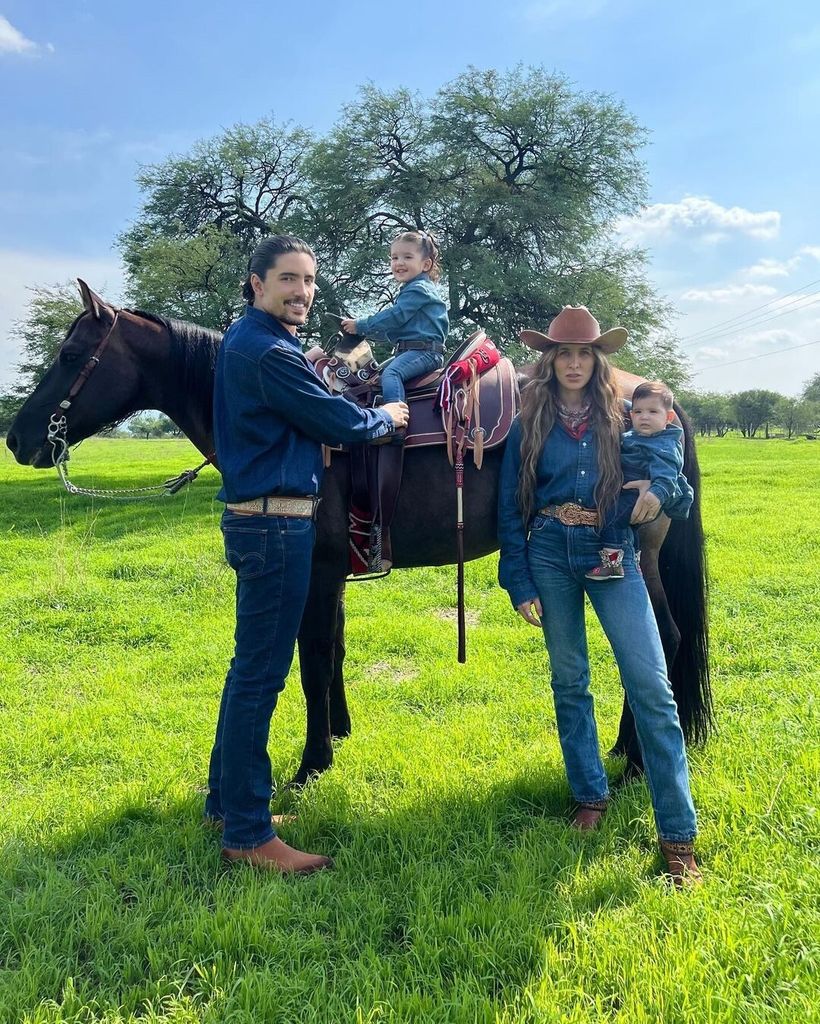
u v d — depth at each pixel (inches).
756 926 72.4
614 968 68.7
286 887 82.9
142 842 95.0
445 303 113.8
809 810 91.0
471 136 739.4
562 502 91.2
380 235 745.0
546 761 113.2
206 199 837.2
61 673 170.1
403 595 242.7
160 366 115.3
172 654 181.0
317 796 105.5
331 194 718.5
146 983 69.7
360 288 719.1
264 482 83.1
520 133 744.3
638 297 761.6
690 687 110.6
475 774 110.7
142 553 307.6
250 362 81.8
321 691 110.3
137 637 195.9
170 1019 66.1
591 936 73.1
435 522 109.5
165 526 385.7
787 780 99.1
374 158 744.3
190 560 287.3
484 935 73.2
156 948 74.2
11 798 110.6
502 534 96.9
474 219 722.2
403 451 105.2
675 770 84.4
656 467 86.4
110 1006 67.1
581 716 97.1
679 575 109.2
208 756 124.0
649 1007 63.2
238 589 88.4
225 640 190.4
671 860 84.8
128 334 113.4
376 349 618.5
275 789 111.2
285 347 82.8
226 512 88.3
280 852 89.6
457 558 106.6
